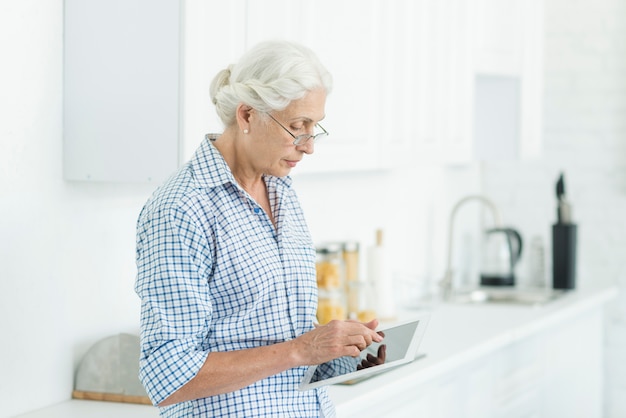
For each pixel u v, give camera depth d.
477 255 5.54
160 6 2.74
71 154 2.88
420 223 4.95
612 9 5.25
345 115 3.47
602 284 5.34
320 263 3.86
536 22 5.00
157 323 2.11
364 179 4.47
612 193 5.30
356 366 2.35
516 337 4.02
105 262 3.07
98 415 2.77
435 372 3.35
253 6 2.96
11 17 2.71
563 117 5.38
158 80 2.76
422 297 4.86
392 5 3.76
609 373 5.36
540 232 5.45
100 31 2.82
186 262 2.12
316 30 3.28
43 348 2.87
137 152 2.80
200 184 2.19
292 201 2.45
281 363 2.18
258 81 2.18
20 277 2.79
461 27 4.35
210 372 2.12
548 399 4.57
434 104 4.16
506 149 4.94
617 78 5.26
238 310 2.23
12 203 2.75
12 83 2.73
